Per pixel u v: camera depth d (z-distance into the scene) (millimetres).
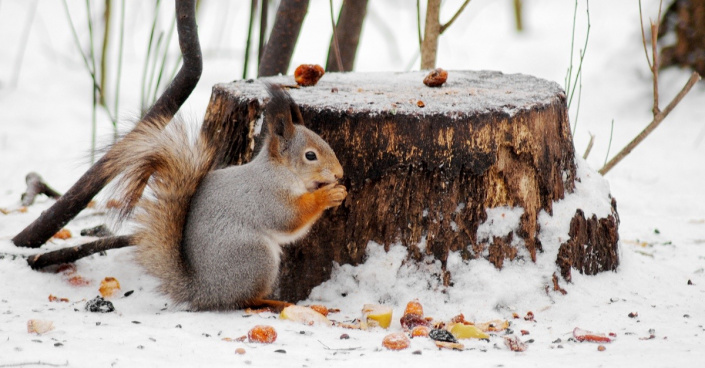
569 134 9477
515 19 23938
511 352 7023
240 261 8125
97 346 6586
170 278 8281
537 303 8547
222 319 7801
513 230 8773
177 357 6426
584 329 7945
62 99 18672
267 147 8305
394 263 8641
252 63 20812
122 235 9422
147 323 7578
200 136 8961
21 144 16141
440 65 21422
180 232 8344
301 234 8445
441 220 8602
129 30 22547
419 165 8492
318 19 24656
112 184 9203
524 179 8766
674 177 15461
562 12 25594
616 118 18828
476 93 9406
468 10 26031
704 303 8859
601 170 11516
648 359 6500
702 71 18844
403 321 7785
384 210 8617
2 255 9531
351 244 8734
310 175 8188
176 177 8383
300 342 7039
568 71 12609
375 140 8484
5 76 19578
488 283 8508
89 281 9320
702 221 12844
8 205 12719
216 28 23375
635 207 14047
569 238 8953
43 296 8953
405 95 9273
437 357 6637
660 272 9820
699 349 6938
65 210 9414
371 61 21609
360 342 7148
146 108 10453
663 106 18812
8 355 6211
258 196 8203
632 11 24406
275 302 8367
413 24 24703
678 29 18922
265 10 12938
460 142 8453
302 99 8922
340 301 8641
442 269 8625
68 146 16094
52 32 22484
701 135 17359
